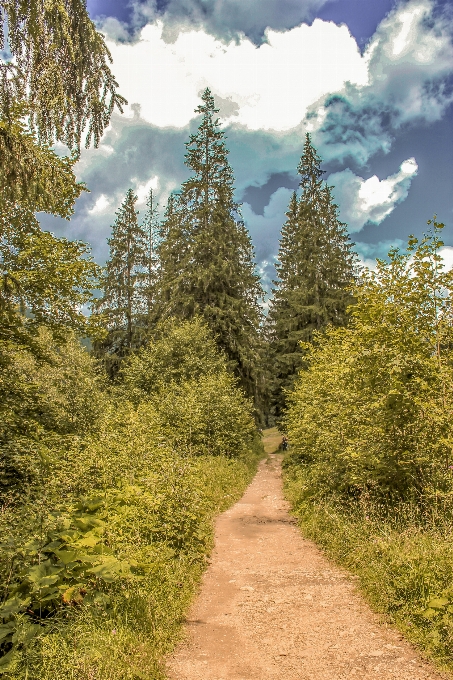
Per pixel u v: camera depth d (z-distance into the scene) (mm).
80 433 12562
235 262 27359
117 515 6238
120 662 3502
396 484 7250
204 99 29109
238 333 26234
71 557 4379
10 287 6219
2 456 7688
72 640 3646
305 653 3965
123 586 4512
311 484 10391
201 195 28344
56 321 10578
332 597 5297
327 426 9758
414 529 5895
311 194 29438
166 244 28547
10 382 9562
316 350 16203
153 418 14719
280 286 35719
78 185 10461
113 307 29766
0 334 9234
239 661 3857
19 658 3311
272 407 33406
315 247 27828
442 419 6168
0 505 6219
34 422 9492
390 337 7211
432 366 6590
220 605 5195
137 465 8750
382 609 4703
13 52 4383
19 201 5152
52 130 4836
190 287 26469
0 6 4160
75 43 4613
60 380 15781
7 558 3961
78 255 11312
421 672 3574
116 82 5047
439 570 4582
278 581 5984
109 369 28484
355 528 7008
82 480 7195
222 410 18281
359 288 8000
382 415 7141
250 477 17391
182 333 23062
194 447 15961
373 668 3656
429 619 4102
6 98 4535
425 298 7086
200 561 6633
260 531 8992
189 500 7430
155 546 6137
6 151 4547
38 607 3904
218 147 28688
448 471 6465
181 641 4246
